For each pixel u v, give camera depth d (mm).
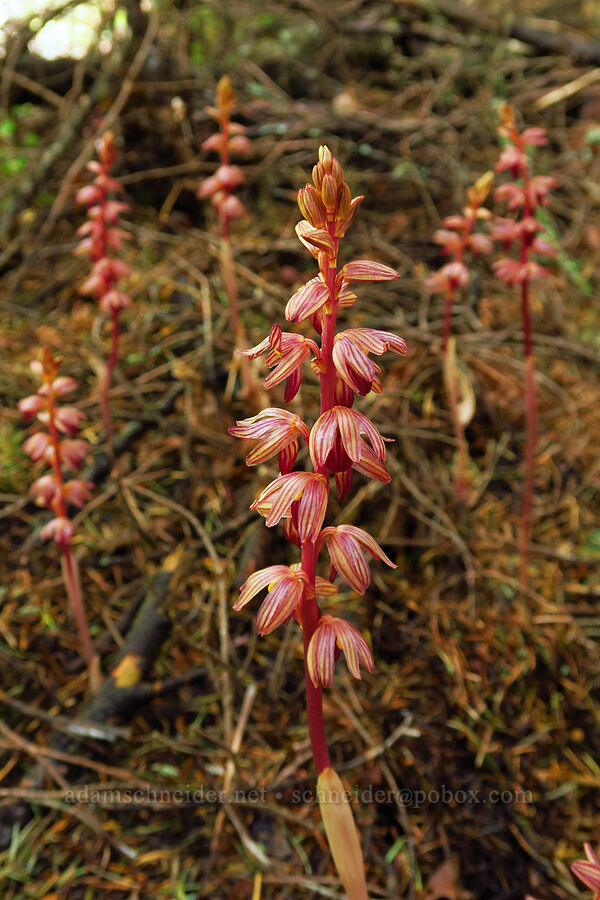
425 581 673
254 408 727
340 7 1207
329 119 1025
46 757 550
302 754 563
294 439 318
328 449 296
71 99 966
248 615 634
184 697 594
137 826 533
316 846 529
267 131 1008
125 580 654
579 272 964
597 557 719
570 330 904
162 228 942
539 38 1204
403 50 1222
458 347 819
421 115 1074
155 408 754
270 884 510
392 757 571
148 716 581
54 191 981
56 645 617
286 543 684
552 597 687
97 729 552
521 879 535
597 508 759
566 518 744
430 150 1029
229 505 699
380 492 698
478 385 798
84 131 1007
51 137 978
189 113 976
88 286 625
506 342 830
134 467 725
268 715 586
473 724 598
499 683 621
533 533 729
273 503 310
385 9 1185
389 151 1040
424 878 528
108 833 520
